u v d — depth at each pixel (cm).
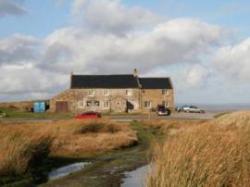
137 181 1903
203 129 1417
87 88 10394
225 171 1201
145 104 10588
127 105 10512
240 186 1185
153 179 1183
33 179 1922
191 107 10325
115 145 3266
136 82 10656
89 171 2212
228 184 1199
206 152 1206
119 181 1925
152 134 4253
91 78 10675
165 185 1138
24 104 11231
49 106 10394
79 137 3519
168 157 1195
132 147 3366
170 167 1162
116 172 2175
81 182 1919
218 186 1158
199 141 1259
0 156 1912
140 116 8188
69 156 2748
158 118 7225
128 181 1917
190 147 1216
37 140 2247
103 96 10444
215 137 1317
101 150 3062
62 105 10275
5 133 2158
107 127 4128
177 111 10456
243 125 2055
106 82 10600
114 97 10438
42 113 9375
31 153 2122
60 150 2891
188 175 1148
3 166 1886
